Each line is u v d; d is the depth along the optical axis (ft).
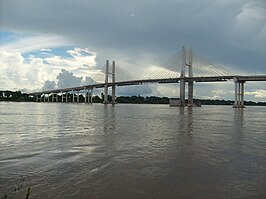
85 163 52.54
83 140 81.71
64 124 136.46
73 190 37.93
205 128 123.85
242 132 108.99
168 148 69.46
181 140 83.82
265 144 77.66
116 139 84.38
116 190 38.11
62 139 83.61
